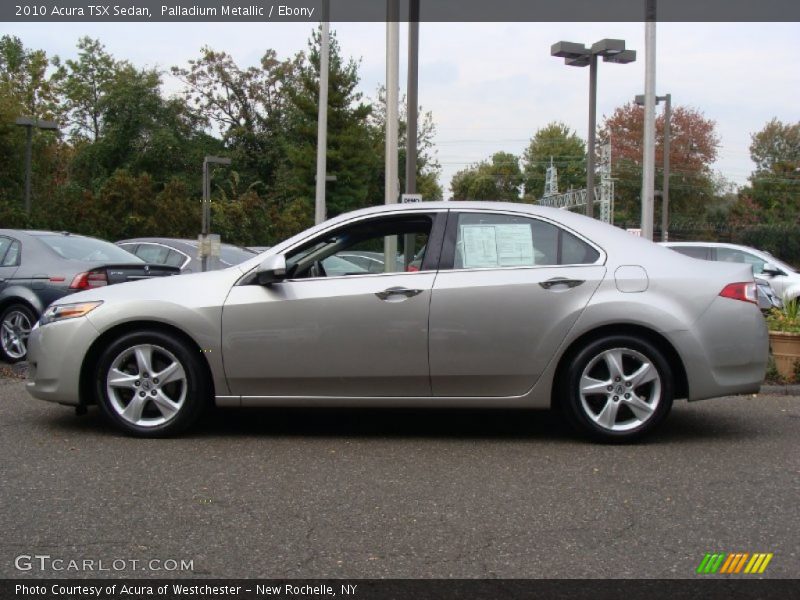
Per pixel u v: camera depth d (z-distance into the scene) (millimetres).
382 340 5891
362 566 3793
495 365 5883
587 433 5938
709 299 5879
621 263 5938
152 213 29781
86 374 6180
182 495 4785
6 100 36719
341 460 5566
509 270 5945
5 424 6566
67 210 27906
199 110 57250
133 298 6039
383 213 6207
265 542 4074
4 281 9531
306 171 42125
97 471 5258
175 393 6148
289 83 57094
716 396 5941
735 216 63250
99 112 57906
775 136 72688
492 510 4551
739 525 4328
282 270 5883
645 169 14625
